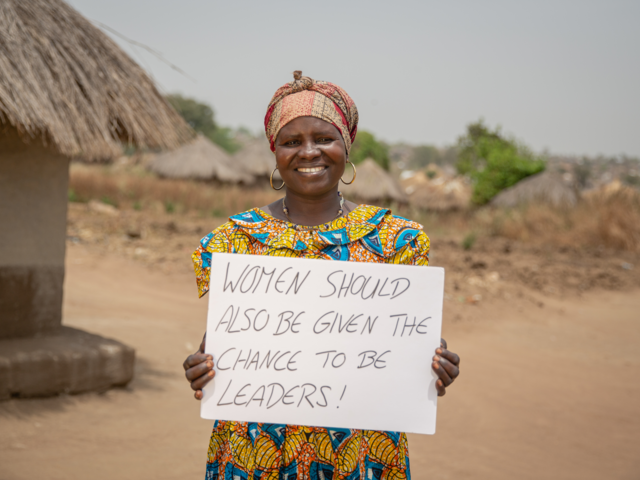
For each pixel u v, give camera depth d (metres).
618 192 14.69
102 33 4.62
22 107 3.52
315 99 1.60
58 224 4.53
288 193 1.68
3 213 4.17
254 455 1.58
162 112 4.73
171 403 4.38
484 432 4.25
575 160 162.38
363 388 1.57
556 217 15.07
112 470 3.17
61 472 3.07
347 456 1.58
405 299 1.57
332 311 1.58
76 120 3.87
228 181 26.33
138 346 5.73
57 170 4.47
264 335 1.58
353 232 1.62
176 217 16.23
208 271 1.64
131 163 29.08
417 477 3.43
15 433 3.50
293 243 1.61
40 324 4.47
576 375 5.80
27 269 4.35
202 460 3.44
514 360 6.16
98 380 4.33
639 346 6.94
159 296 7.91
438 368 1.54
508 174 26.88
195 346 6.00
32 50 3.84
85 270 8.56
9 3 3.93
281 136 1.61
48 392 4.07
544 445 4.08
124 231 11.45
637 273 10.68
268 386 1.57
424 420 1.56
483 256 11.24
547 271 10.18
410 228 1.65
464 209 27.83
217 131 75.62
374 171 26.52
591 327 7.64
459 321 7.37
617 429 4.46
